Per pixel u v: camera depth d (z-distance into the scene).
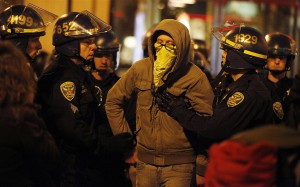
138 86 10.53
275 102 10.80
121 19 37.62
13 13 10.04
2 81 7.82
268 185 6.67
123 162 11.13
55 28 10.16
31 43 10.09
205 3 35.19
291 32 35.06
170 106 10.20
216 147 6.92
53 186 9.52
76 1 16.00
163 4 32.34
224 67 10.04
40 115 9.38
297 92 9.42
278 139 6.85
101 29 10.20
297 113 9.38
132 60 38.22
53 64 9.93
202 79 10.36
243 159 6.64
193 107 10.40
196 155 10.59
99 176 10.47
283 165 6.81
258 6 36.06
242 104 9.55
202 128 9.82
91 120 10.12
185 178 10.51
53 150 8.30
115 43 12.34
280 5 35.47
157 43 10.30
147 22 33.44
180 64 10.16
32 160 8.26
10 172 7.90
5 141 7.82
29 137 7.90
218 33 10.23
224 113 9.60
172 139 10.41
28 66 8.02
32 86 8.02
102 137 10.13
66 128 9.52
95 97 10.37
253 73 9.97
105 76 12.28
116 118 10.76
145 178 10.66
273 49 12.41
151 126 10.48
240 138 6.95
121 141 10.20
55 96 9.59
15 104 7.86
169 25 10.12
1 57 7.85
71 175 9.99
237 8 35.69
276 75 12.59
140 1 37.75
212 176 6.87
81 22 10.09
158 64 10.22
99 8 17.05
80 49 10.04
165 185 10.55
